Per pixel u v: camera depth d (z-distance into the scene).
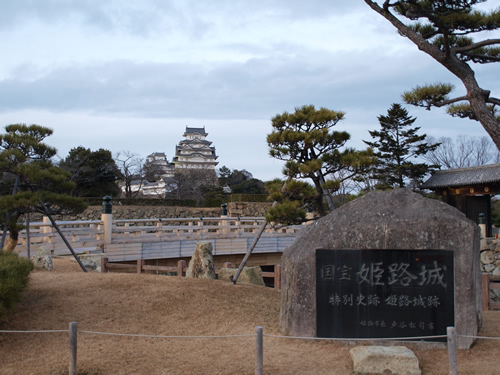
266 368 6.35
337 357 6.74
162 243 18.77
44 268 13.13
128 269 14.53
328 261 7.45
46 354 6.88
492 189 21.62
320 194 11.88
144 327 8.16
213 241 20.08
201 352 7.03
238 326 8.33
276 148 11.88
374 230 7.36
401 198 7.67
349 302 7.34
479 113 10.50
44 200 12.02
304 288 7.56
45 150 12.84
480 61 12.20
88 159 38.34
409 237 7.25
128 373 6.22
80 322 8.23
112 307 8.93
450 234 7.16
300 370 6.29
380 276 7.27
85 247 17.56
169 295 9.63
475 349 7.00
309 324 7.50
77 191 37.59
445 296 7.11
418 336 7.09
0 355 6.81
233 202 37.84
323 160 12.12
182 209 37.12
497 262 20.41
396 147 26.73
